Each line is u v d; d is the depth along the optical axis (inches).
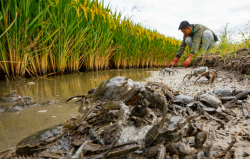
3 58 164.2
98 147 53.2
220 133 67.7
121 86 76.2
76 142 60.0
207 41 334.6
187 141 61.5
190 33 345.7
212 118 81.7
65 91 138.4
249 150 54.2
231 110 88.9
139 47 387.2
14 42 167.2
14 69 177.5
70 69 249.0
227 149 51.8
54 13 191.2
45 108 97.1
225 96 110.0
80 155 52.6
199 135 57.0
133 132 68.7
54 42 211.8
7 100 108.2
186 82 180.1
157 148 50.0
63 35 214.1
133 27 333.4
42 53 201.2
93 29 253.0
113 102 60.4
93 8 226.8
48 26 193.6
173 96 105.8
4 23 153.9
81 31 231.9
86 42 265.4
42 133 59.6
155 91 61.1
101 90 79.0
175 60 379.2
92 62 285.1
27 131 69.4
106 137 59.9
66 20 204.1
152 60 470.0
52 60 215.2
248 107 90.1
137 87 66.9
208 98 97.1
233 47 266.7
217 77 192.2
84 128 67.0
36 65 202.2
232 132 68.3
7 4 152.3
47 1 181.9
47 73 217.5
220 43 309.6
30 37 182.1
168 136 51.4
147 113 76.6
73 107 99.0
